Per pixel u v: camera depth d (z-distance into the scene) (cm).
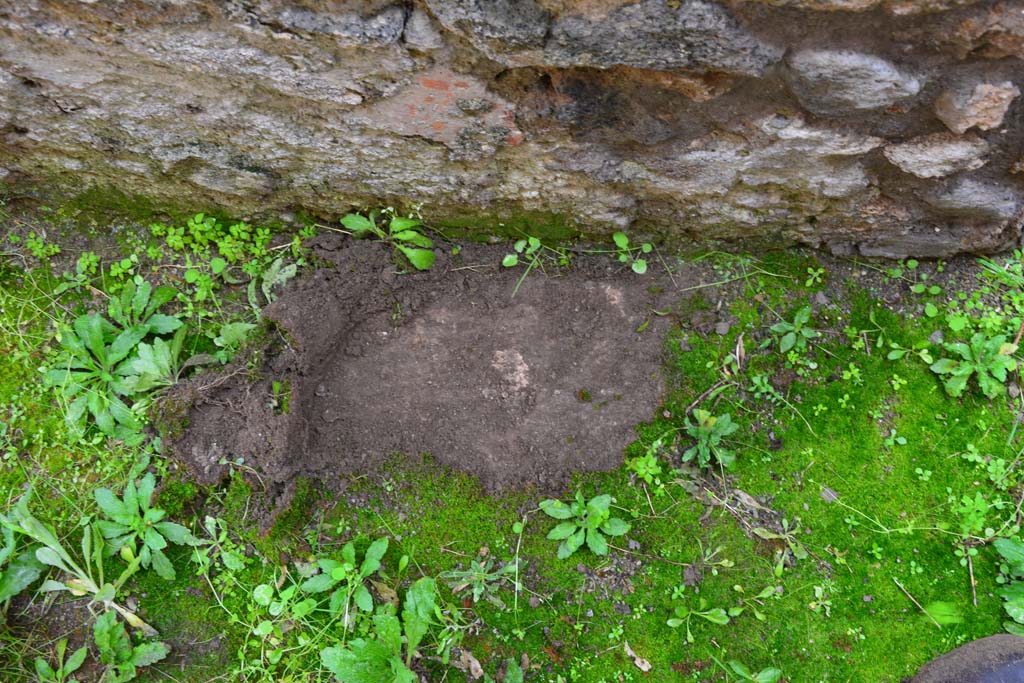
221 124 235
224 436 262
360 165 252
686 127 228
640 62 202
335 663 236
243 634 254
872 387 280
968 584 260
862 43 193
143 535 255
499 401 280
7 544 249
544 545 266
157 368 262
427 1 187
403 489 270
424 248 286
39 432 267
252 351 266
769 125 223
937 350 283
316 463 267
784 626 257
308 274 279
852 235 278
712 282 288
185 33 201
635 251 288
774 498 269
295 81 215
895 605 258
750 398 280
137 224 287
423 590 250
